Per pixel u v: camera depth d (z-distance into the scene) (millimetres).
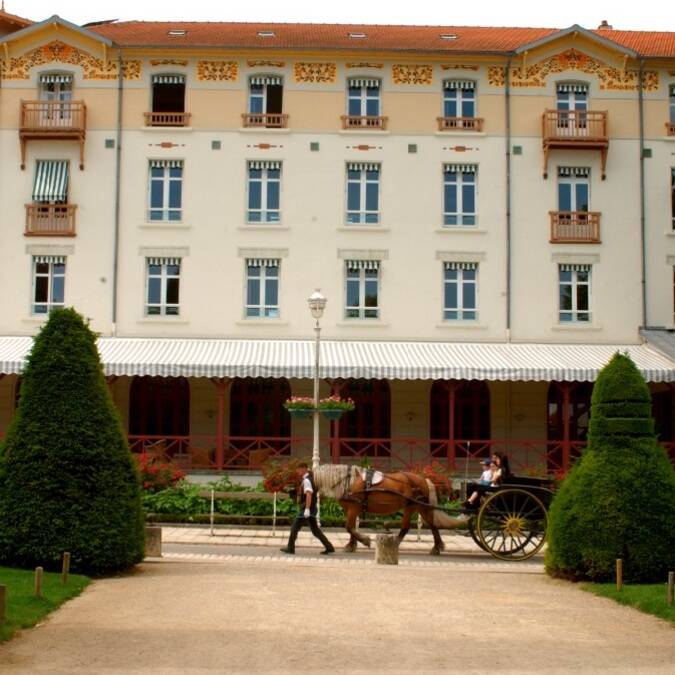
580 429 36031
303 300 35562
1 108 35875
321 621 11844
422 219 35969
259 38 37938
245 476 30766
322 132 36188
